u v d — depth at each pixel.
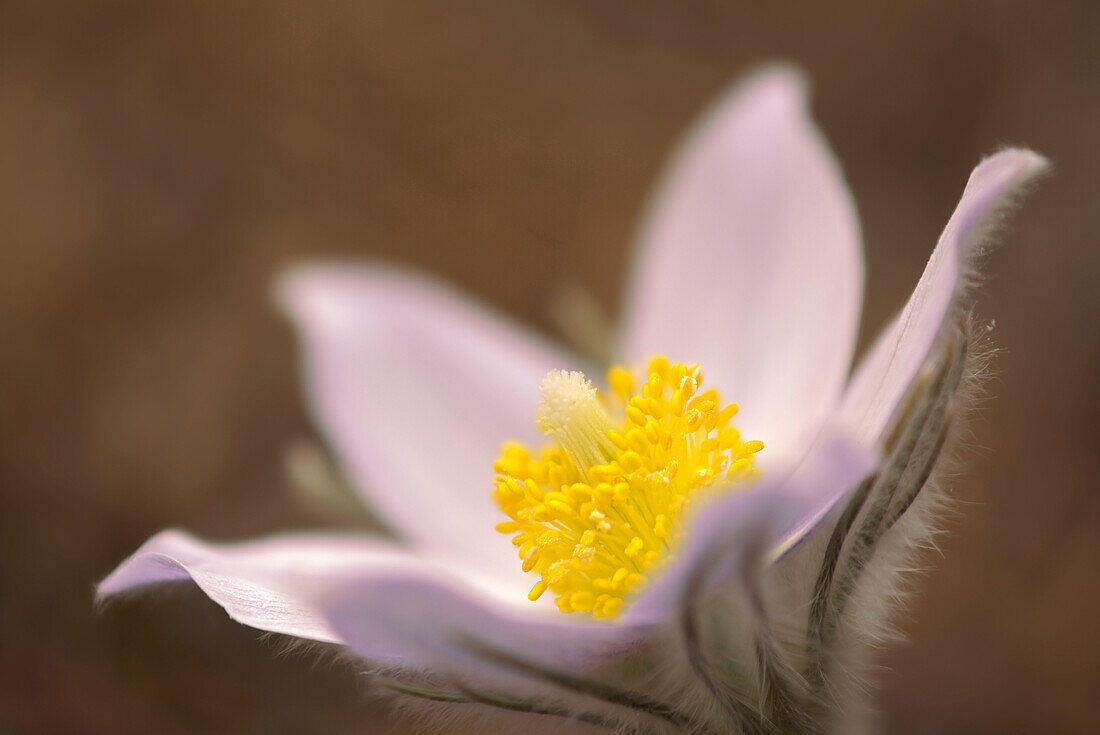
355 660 0.19
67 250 0.27
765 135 0.21
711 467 0.20
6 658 0.25
